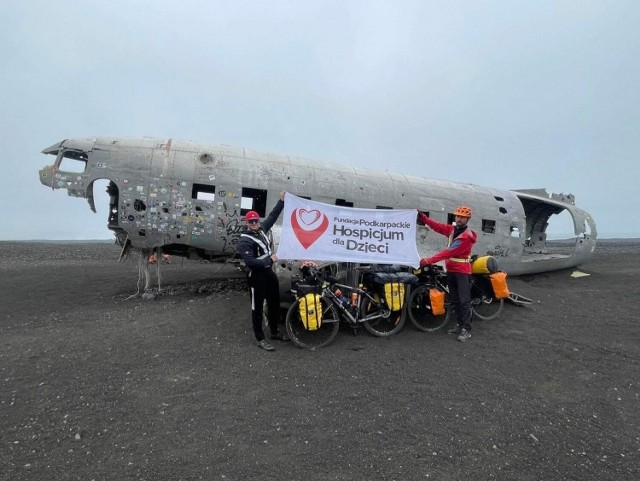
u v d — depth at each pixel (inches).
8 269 653.3
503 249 526.0
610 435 166.6
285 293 289.9
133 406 177.9
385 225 289.0
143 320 308.3
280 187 415.5
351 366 226.7
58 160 378.0
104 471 134.5
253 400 185.6
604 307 382.3
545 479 136.9
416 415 176.6
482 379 216.1
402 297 275.9
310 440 155.6
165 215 381.4
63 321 311.7
